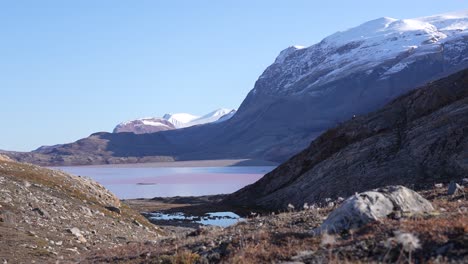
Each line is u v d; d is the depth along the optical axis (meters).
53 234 30.45
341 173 73.31
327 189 72.00
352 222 15.43
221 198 113.94
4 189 36.25
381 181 65.75
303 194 76.25
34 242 27.16
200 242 20.41
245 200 93.19
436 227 13.20
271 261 14.43
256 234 18.08
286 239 16.48
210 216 77.06
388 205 16.03
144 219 49.41
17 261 23.06
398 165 67.19
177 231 53.53
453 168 60.44
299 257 13.83
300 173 88.62
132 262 20.11
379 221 15.08
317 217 20.09
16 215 31.94
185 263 17.31
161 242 24.30
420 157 66.25
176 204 104.81
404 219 14.89
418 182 61.25
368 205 15.77
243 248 16.45
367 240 13.57
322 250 13.91
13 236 27.44
